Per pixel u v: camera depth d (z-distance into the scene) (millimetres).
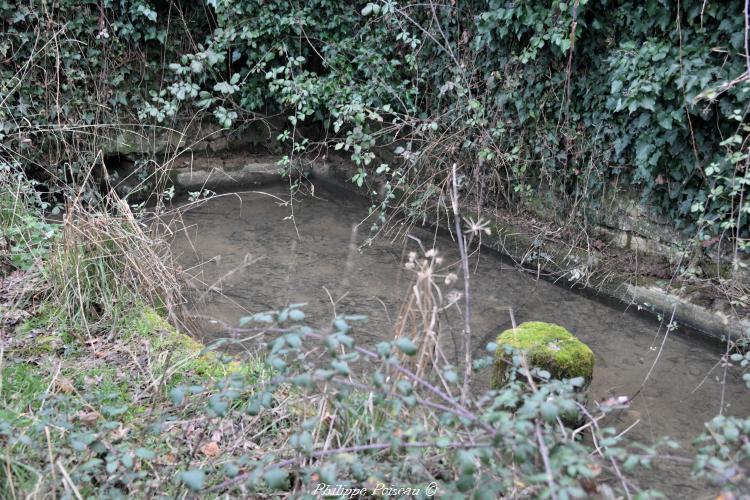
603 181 5234
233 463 2232
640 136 4715
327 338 1916
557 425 2189
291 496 2117
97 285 3830
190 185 7605
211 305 4668
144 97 7242
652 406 3639
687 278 4770
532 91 5562
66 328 3602
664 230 4945
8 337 3455
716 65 4277
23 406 2746
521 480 1867
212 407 2100
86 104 6859
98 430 2533
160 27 7051
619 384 3879
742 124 4070
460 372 2691
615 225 5277
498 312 4758
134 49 7008
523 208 5988
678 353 4258
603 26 4914
